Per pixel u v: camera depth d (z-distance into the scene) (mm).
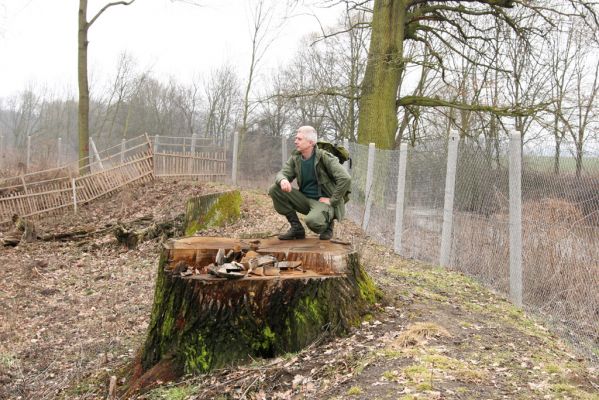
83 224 15367
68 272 11117
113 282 10289
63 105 44906
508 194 7453
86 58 20875
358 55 30156
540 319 6566
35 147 25516
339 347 4973
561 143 6469
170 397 4652
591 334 5930
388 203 11570
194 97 45562
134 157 18859
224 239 6039
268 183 20188
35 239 13602
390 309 5922
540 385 4273
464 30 22109
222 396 4508
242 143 21391
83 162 20250
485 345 5211
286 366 4742
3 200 16000
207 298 4969
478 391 4094
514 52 22188
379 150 12398
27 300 9500
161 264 5410
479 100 23953
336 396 4184
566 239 6363
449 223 9047
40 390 6078
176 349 5090
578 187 6184
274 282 5016
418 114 21453
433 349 4910
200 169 20891
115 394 5344
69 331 7930
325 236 6117
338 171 5867
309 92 20859
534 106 17594
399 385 4172
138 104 45188
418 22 21000
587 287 6039
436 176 9625
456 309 6508
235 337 4992
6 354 7012
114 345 7109
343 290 5344
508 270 7523
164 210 15680
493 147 7898
